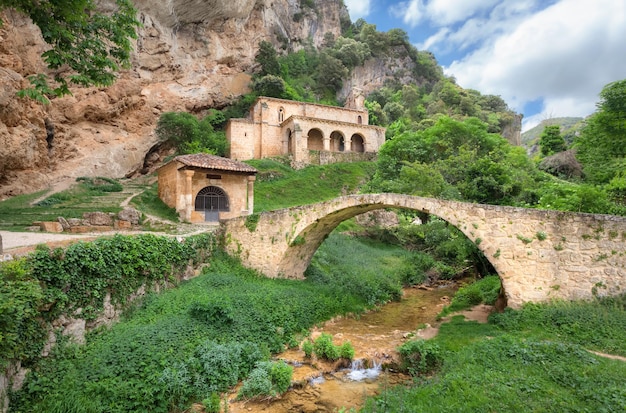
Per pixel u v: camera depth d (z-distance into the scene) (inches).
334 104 2536.9
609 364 311.1
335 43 2962.6
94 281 370.6
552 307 433.1
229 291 520.1
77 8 276.8
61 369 311.6
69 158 1267.2
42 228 633.0
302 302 556.7
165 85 1659.7
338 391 369.4
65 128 1266.0
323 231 681.6
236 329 434.9
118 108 1435.8
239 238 663.1
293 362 425.1
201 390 342.6
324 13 3036.4
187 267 553.0
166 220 882.8
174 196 945.5
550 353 341.4
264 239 648.4
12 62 965.8
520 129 3287.4
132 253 429.4
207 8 1749.5
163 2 1555.1
